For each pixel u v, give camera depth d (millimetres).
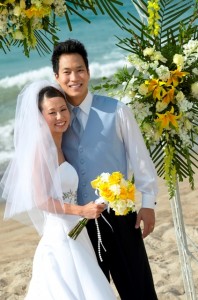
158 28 3695
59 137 3650
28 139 3584
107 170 3713
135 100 3789
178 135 3805
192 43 3660
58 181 3574
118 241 3734
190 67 3725
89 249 3695
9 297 5586
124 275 3787
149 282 3811
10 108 12773
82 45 3609
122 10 18750
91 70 15031
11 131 11320
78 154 3717
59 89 3691
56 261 3607
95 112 3703
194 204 7520
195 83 3695
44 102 3561
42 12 3197
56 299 3553
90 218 3506
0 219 7617
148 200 3721
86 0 3371
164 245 6414
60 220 3658
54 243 3646
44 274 3611
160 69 3648
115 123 3695
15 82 14391
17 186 3646
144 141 3844
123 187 3381
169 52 3740
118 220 3715
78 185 3764
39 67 15203
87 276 3586
